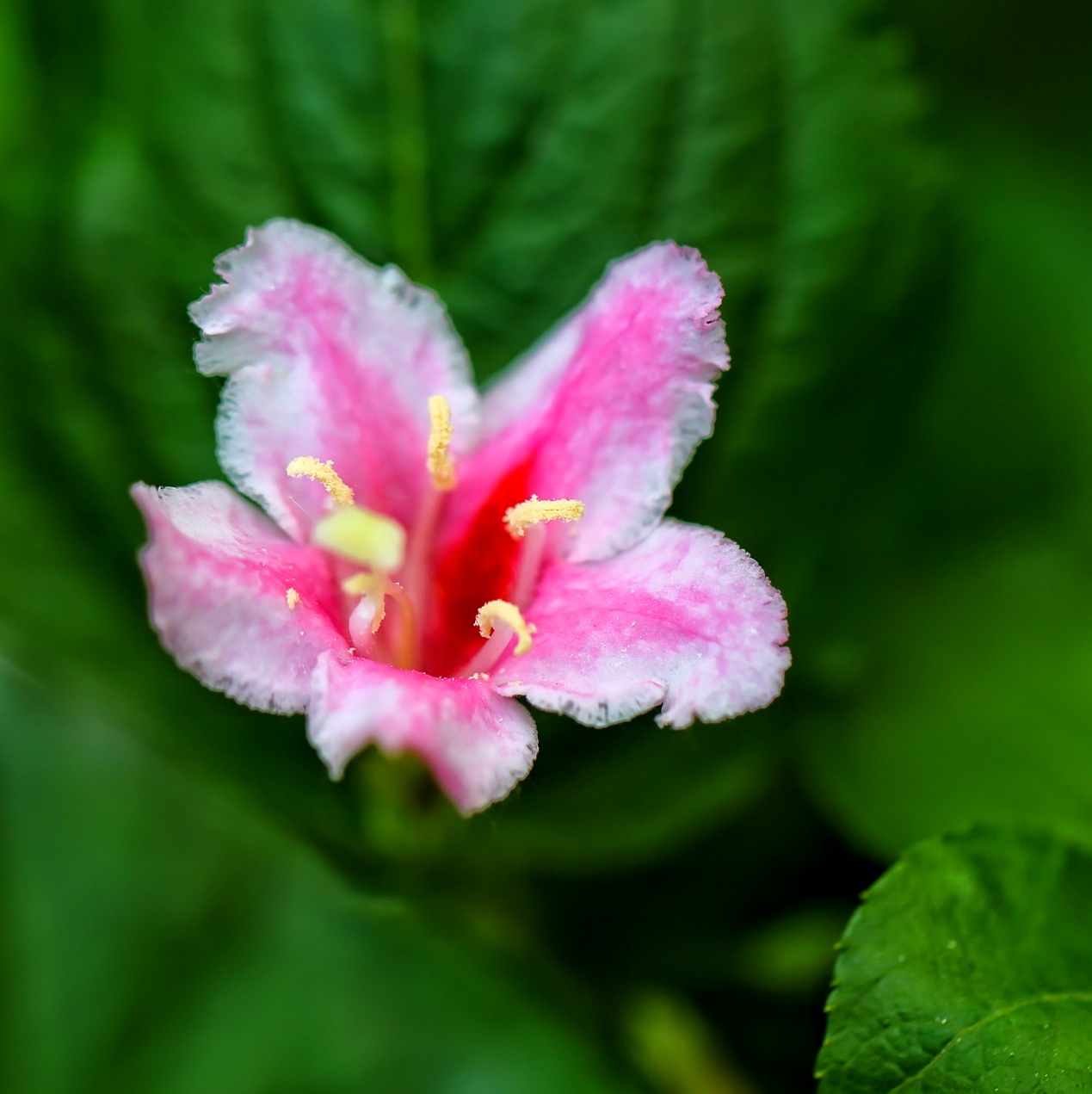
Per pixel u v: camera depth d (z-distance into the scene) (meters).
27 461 0.24
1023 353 0.25
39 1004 0.25
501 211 0.24
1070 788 0.24
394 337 0.23
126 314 0.24
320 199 0.24
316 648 0.22
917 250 0.24
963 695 0.24
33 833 0.25
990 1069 0.22
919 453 0.25
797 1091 0.24
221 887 0.25
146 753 0.26
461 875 0.24
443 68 0.24
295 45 0.24
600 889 0.24
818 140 0.24
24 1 0.24
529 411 0.23
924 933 0.22
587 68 0.24
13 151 0.24
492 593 0.23
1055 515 0.25
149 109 0.24
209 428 0.24
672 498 0.24
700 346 0.22
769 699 0.22
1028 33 0.26
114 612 0.24
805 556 0.24
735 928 0.24
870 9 0.24
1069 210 0.26
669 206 0.24
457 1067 0.25
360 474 0.23
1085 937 0.22
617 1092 0.24
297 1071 0.25
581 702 0.22
